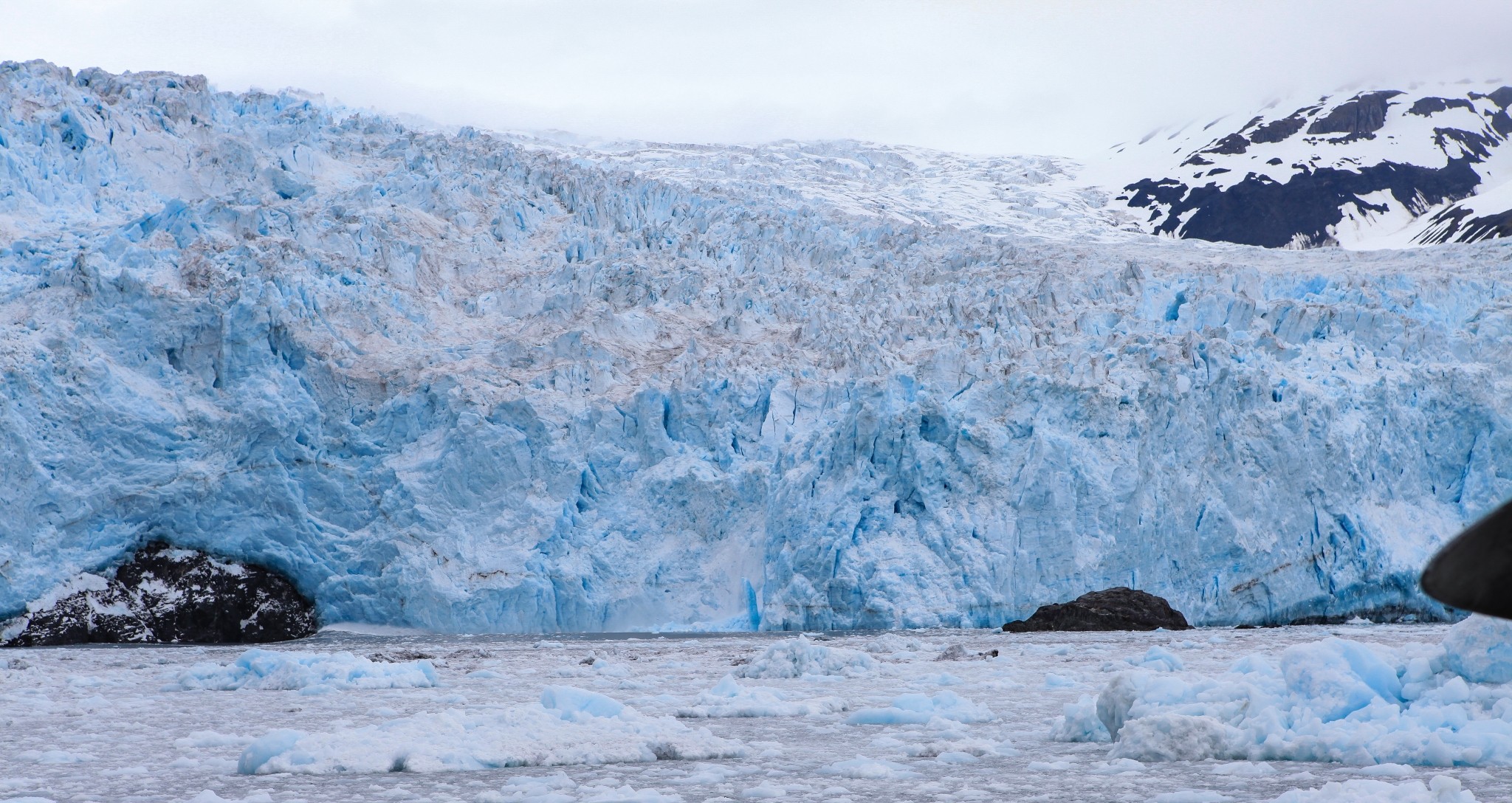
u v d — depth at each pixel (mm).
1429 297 40906
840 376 38594
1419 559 35219
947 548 33406
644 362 39969
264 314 37250
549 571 35125
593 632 35125
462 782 9125
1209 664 19594
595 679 19578
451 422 36500
